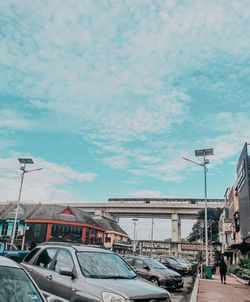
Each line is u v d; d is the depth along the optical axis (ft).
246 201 93.25
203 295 42.75
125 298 15.28
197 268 113.91
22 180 112.37
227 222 165.37
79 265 18.24
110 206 355.36
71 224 167.73
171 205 337.93
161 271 44.34
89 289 16.29
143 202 362.12
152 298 16.39
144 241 295.89
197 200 350.43
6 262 13.60
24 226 160.86
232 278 84.17
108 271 18.84
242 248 102.37
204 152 90.43
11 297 11.92
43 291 18.83
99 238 193.77
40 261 21.47
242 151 99.30
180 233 346.95
